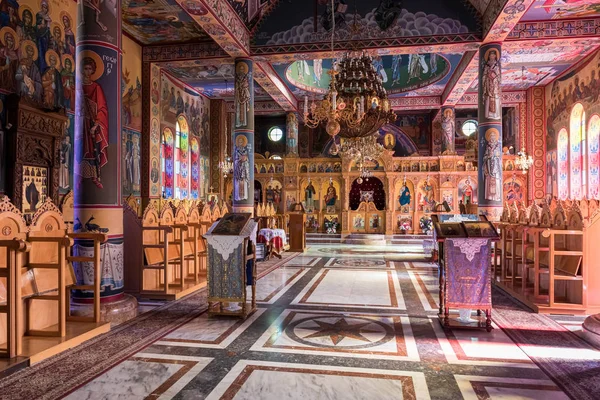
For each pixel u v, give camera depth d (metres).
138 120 13.47
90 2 6.50
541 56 14.97
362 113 10.55
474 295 5.94
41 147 8.77
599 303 6.75
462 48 11.47
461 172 20.48
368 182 23.53
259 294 8.32
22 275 5.19
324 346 5.25
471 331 5.93
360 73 11.18
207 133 19.92
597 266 6.74
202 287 8.98
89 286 5.94
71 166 10.04
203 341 5.43
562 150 17.14
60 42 9.70
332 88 9.94
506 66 16.05
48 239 5.23
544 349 5.17
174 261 9.01
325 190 22.23
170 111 16.27
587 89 14.97
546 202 8.22
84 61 6.52
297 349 5.14
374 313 6.88
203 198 19.42
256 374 4.37
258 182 22.89
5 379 4.22
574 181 16.02
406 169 21.33
